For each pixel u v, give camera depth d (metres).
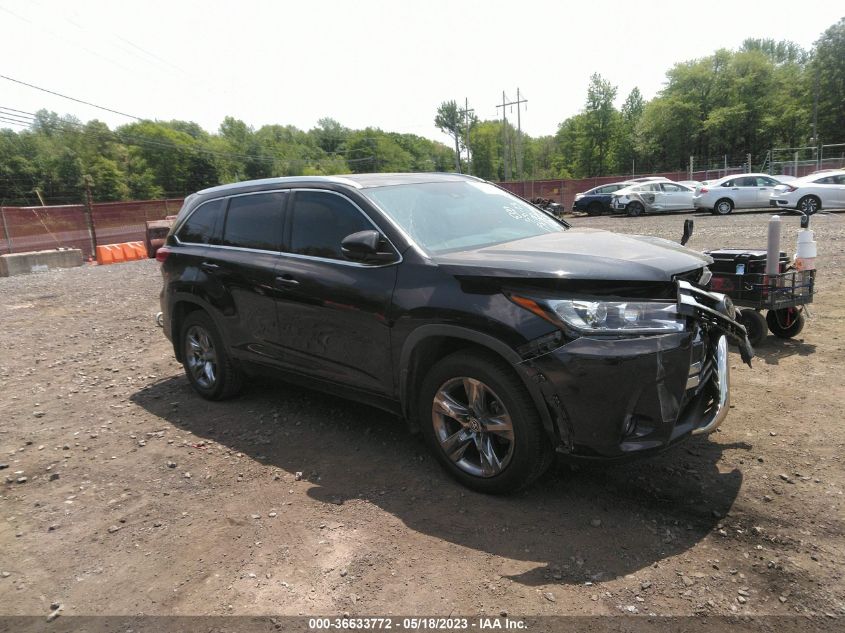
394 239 3.48
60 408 5.07
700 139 68.75
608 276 2.79
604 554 2.67
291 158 103.94
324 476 3.55
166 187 87.31
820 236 12.71
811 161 38.62
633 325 2.73
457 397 3.31
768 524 2.81
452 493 3.26
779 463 3.38
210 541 2.95
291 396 4.98
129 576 2.72
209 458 3.89
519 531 2.87
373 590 2.52
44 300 11.46
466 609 2.37
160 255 5.13
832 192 18.88
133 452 4.07
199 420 4.58
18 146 78.19
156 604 2.51
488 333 2.93
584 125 79.19
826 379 4.57
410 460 3.68
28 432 4.55
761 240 12.47
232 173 92.12
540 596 2.42
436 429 3.33
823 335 5.68
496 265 3.02
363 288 3.51
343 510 3.16
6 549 2.99
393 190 3.90
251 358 4.43
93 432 4.47
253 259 4.26
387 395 3.56
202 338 4.95
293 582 2.60
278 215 4.21
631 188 26.50
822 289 7.55
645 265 2.88
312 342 3.90
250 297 4.27
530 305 2.85
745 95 65.38
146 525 3.14
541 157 115.75
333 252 3.79
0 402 5.31
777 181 21.88
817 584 2.40
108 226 24.06
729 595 2.37
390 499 3.24
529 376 2.82
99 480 3.69
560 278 2.81
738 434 3.77
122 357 6.73
